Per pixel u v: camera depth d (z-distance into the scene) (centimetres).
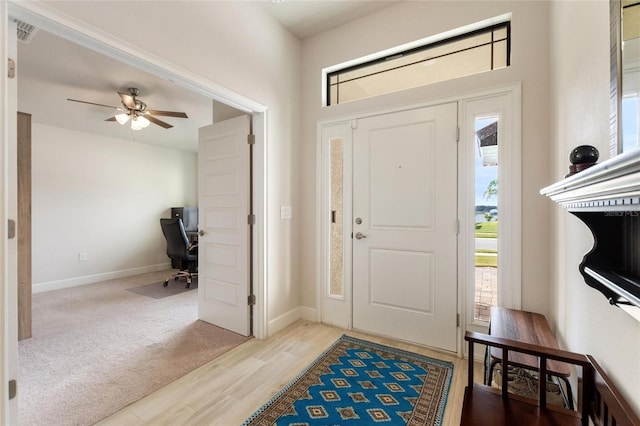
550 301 192
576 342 136
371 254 266
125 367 211
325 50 291
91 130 464
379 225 262
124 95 307
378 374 202
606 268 89
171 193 597
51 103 355
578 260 133
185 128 462
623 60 85
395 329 255
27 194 262
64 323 294
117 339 256
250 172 264
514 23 210
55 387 187
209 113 401
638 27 77
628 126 82
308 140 301
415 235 246
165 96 344
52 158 437
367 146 267
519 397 120
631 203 59
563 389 150
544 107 199
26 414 162
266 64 260
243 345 246
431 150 239
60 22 136
